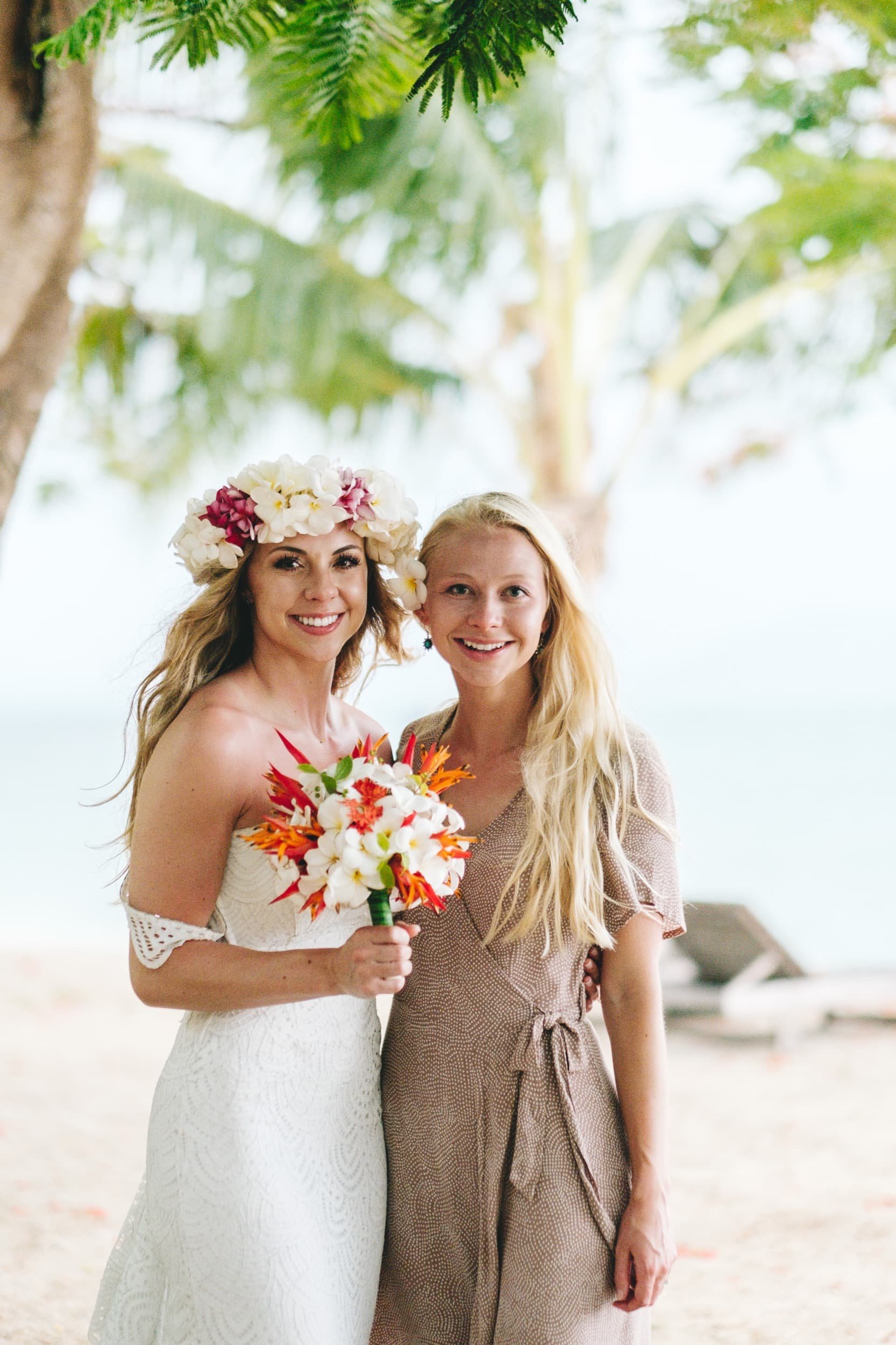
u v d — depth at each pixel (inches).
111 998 366.0
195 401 394.3
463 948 100.7
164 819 95.0
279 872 91.7
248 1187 91.8
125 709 110.3
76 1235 179.5
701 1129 243.9
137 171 356.2
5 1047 304.7
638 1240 95.5
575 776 101.6
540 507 107.0
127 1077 279.1
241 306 368.8
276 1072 95.0
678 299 455.5
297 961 91.2
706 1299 159.5
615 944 101.3
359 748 94.7
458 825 92.4
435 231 359.6
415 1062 101.7
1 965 414.3
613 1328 97.0
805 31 150.3
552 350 427.8
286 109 107.5
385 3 100.6
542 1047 98.7
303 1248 92.5
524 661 103.1
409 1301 101.9
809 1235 181.8
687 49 160.9
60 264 136.3
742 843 1079.6
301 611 100.1
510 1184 98.0
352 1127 99.3
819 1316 151.3
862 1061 292.8
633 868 101.3
